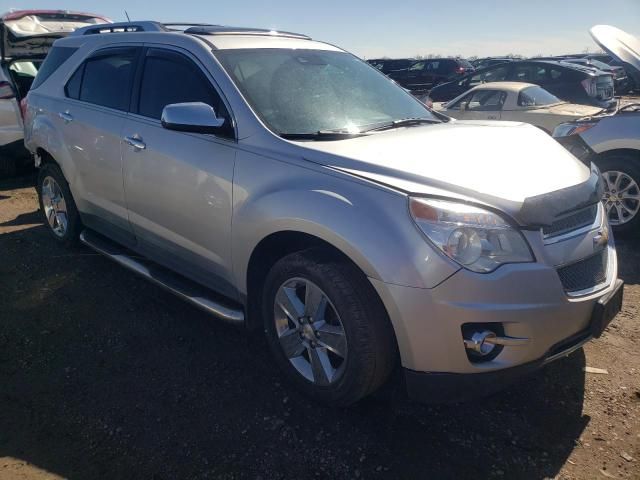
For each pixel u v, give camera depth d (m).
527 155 2.81
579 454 2.45
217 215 3.00
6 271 4.39
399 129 3.20
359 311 2.43
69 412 2.72
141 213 3.61
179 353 3.25
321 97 3.32
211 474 2.34
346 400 2.60
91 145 3.95
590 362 3.13
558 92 10.71
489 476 2.33
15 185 7.48
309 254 2.62
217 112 3.12
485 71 12.35
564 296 2.38
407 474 2.34
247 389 2.91
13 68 7.63
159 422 2.65
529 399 2.82
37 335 3.43
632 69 4.69
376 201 2.38
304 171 2.65
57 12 8.44
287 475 2.33
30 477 2.31
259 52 3.44
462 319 2.26
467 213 2.28
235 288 3.08
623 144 5.03
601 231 2.70
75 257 4.66
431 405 2.78
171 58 3.50
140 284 4.16
